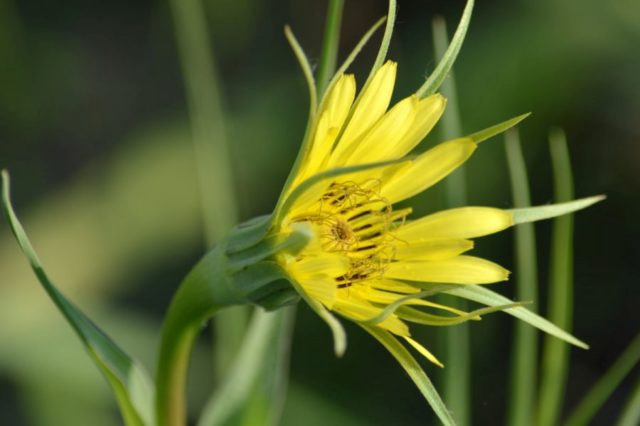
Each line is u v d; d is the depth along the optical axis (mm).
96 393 411
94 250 489
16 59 543
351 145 274
